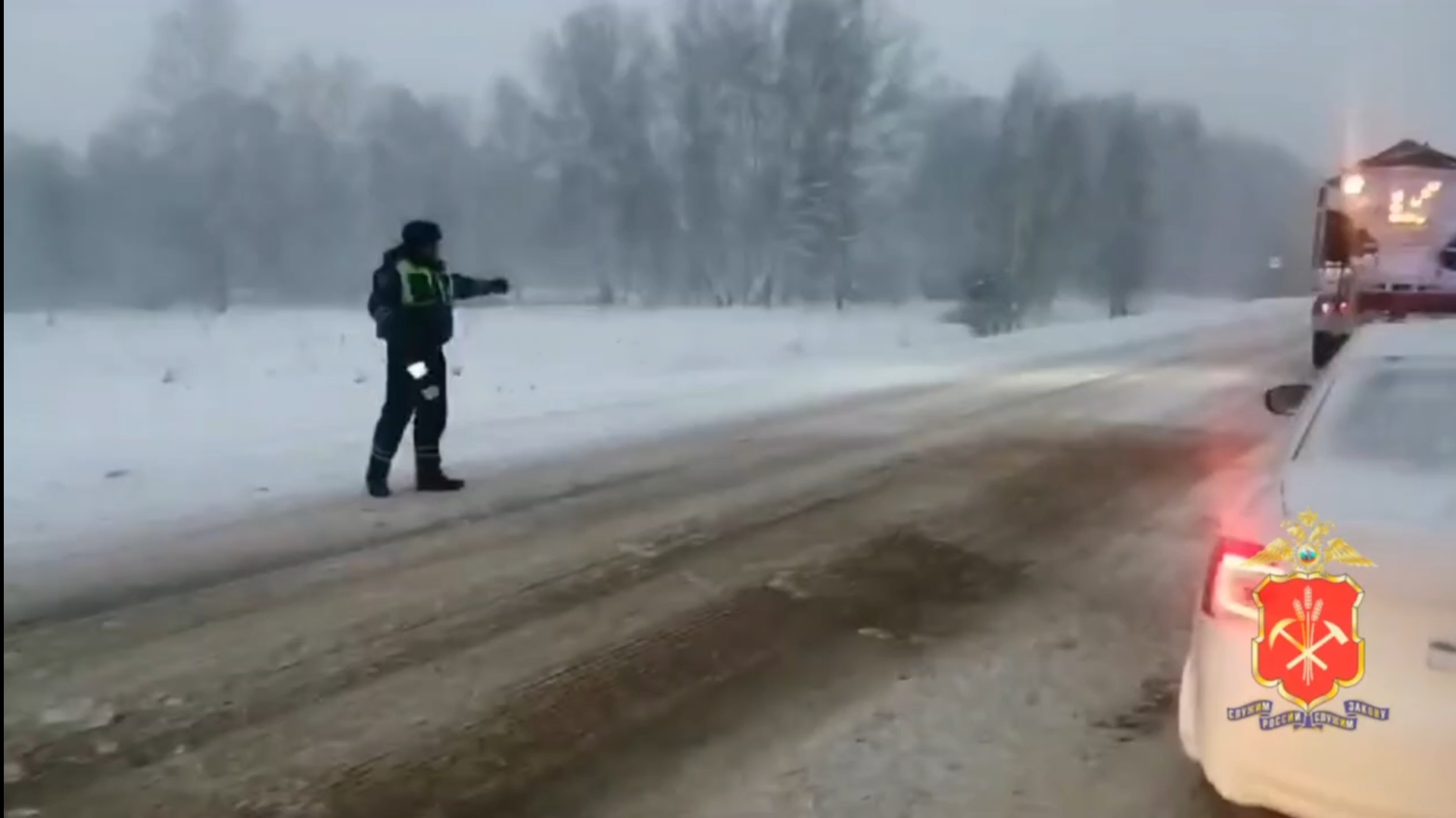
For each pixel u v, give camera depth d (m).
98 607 5.35
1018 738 4.02
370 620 5.21
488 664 4.68
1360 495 3.32
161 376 18.19
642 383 16.02
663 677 4.57
